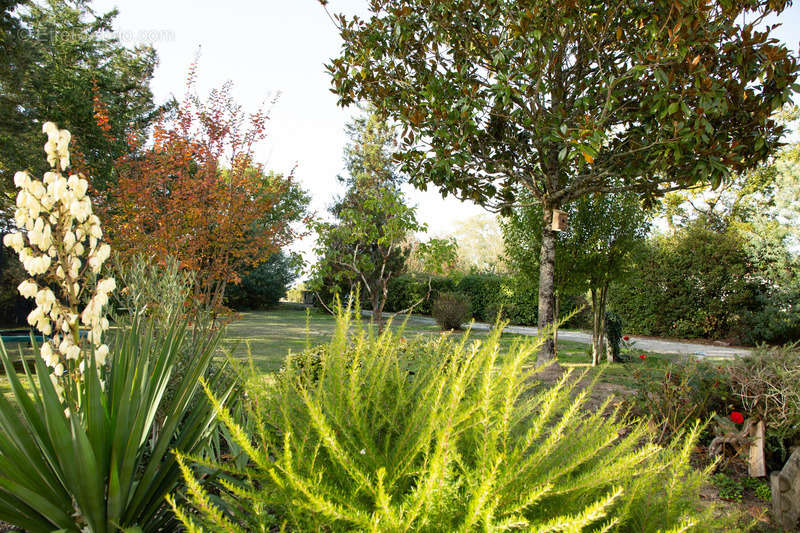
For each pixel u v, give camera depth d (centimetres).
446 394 137
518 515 101
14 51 1252
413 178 768
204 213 843
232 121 911
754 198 2155
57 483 168
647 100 573
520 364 123
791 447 362
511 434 150
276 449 125
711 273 1525
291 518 111
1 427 165
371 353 166
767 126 585
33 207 213
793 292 1409
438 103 660
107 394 211
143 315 359
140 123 1736
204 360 205
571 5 554
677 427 375
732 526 132
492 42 612
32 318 213
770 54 530
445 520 98
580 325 1889
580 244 922
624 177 700
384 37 711
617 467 107
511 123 773
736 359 427
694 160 586
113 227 832
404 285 2458
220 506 171
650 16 577
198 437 195
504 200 845
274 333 1322
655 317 1642
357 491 107
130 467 164
